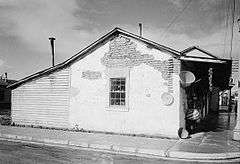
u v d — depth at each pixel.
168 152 9.48
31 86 16.23
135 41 13.38
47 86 15.73
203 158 9.09
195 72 15.66
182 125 12.86
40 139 12.03
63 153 9.58
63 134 13.23
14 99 16.80
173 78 12.46
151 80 12.93
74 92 14.90
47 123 15.64
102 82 14.16
